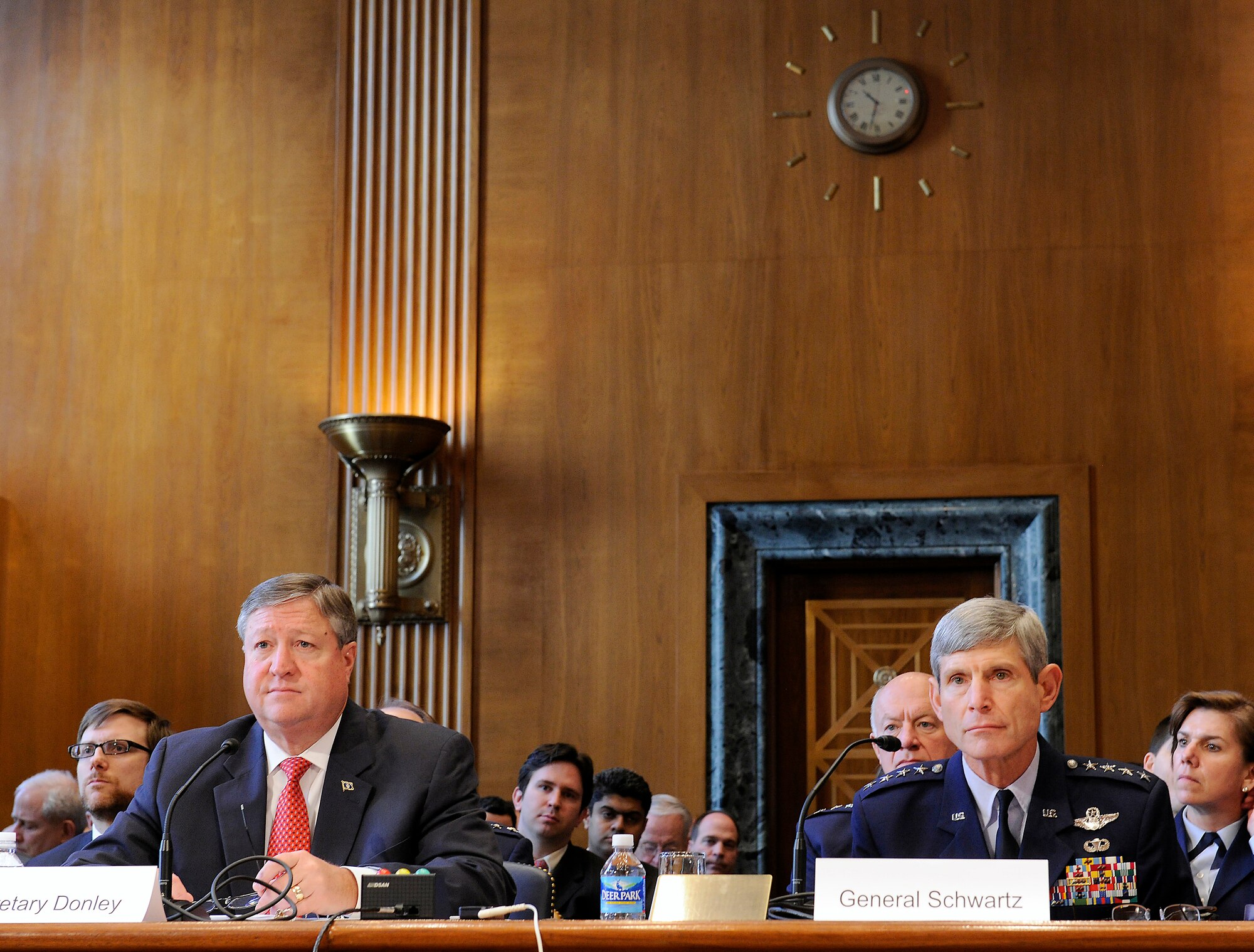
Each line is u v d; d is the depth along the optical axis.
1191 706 3.43
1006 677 2.65
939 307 5.96
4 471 6.32
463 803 2.83
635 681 5.90
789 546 5.93
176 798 2.54
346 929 1.87
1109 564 5.71
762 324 6.05
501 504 6.07
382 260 6.29
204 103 6.50
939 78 6.09
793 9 6.21
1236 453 5.70
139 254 6.42
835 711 6.01
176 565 6.19
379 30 6.44
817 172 6.11
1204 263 5.84
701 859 2.46
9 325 6.43
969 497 5.81
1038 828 2.68
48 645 6.18
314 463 6.19
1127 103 5.97
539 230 6.23
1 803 6.07
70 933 1.89
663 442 6.04
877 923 1.84
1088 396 5.82
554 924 1.87
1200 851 3.41
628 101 6.26
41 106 6.57
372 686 6.00
